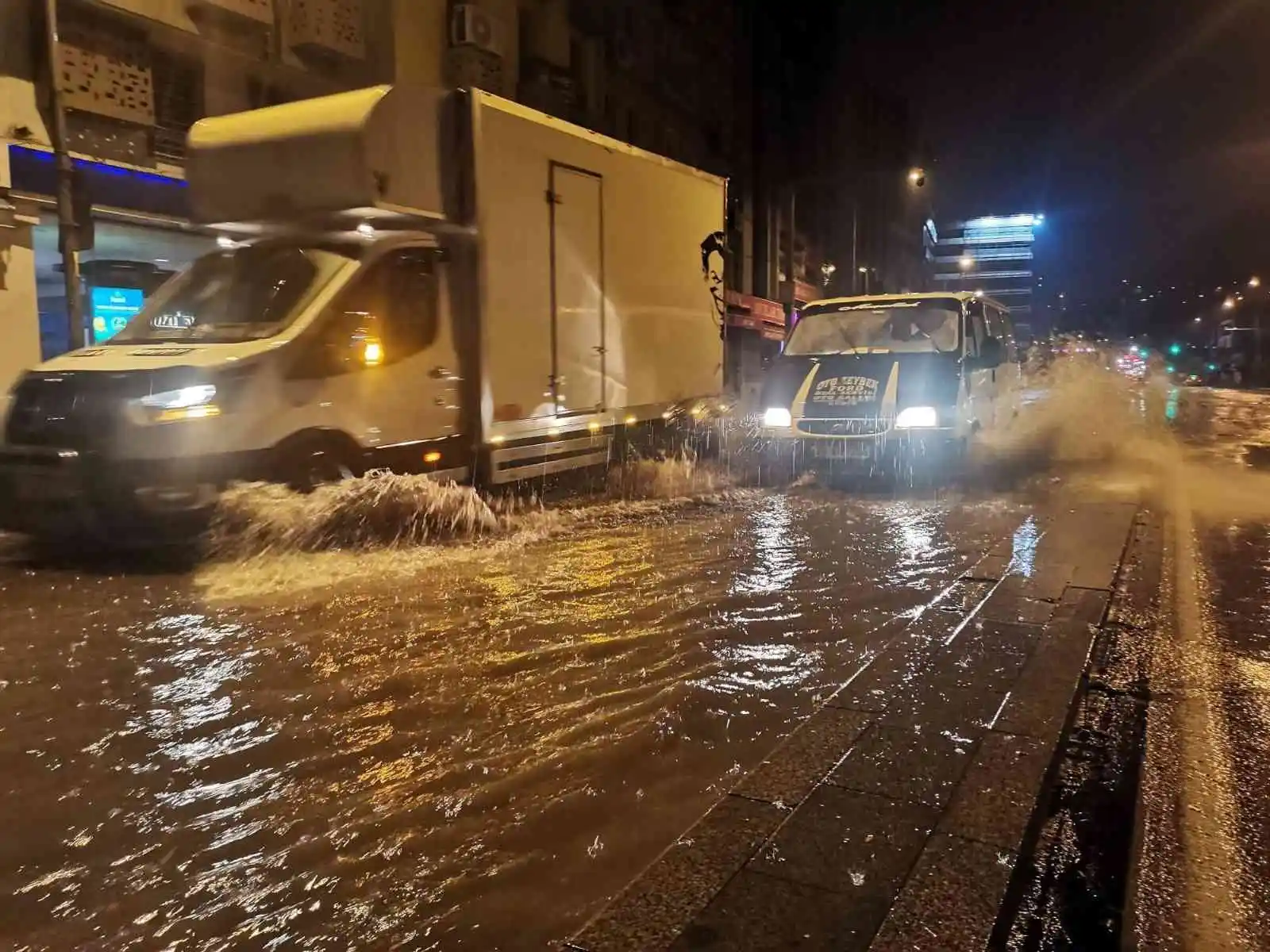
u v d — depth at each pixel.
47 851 2.83
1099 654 4.64
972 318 10.88
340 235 7.40
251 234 7.82
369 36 17.36
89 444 6.08
